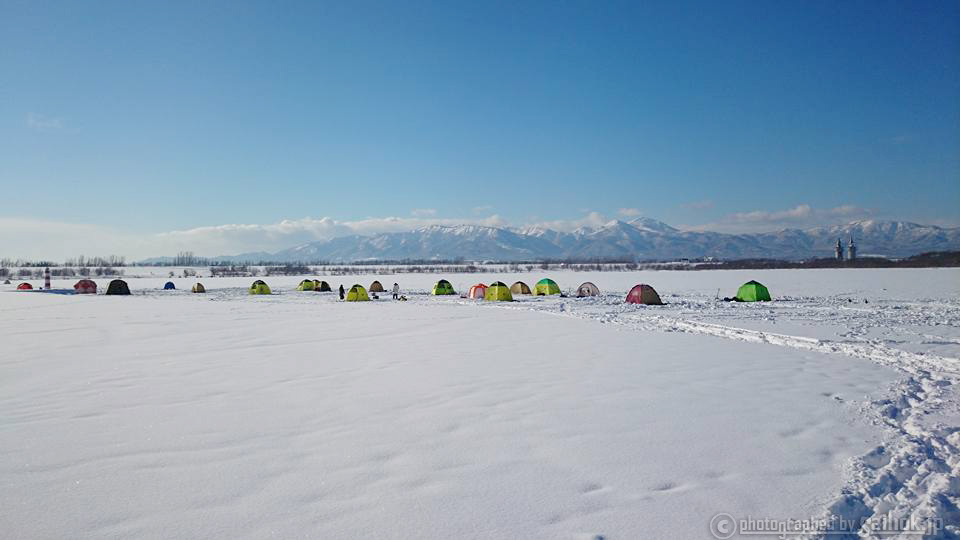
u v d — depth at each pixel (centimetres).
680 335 1334
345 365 914
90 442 495
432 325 1602
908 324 1490
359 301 2886
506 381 774
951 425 538
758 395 682
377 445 486
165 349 1114
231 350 1095
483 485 392
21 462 442
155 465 435
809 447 477
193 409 616
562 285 4709
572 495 375
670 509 352
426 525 329
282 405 634
